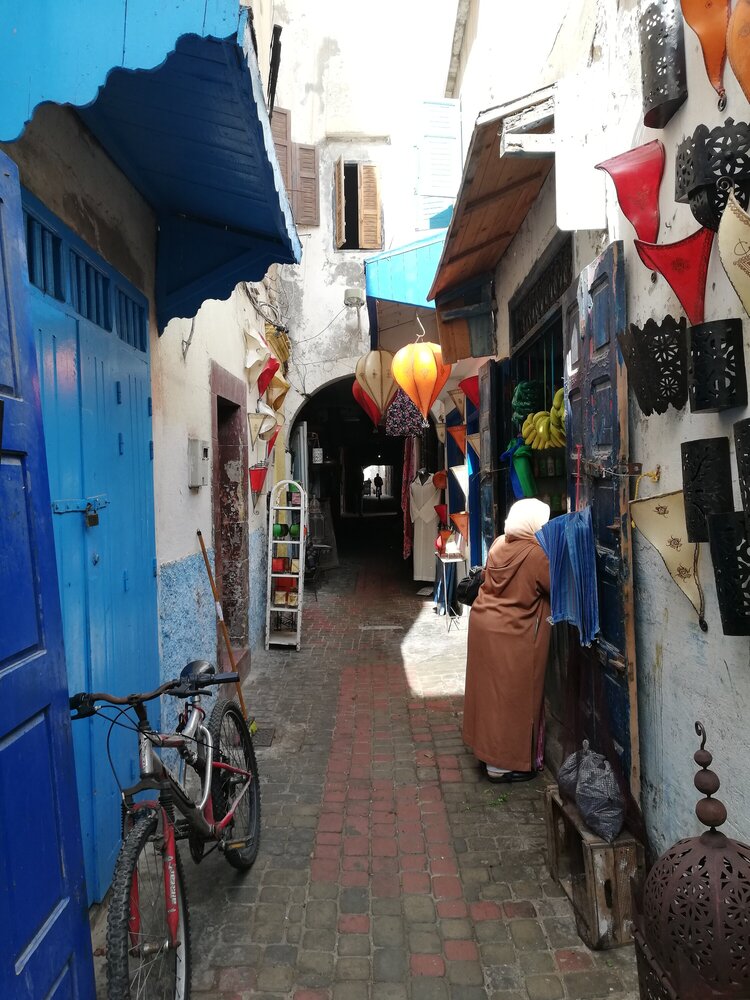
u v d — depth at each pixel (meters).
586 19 3.28
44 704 1.77
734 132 1.76
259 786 3.67
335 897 2.94
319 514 13.30
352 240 11.21
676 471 2.37
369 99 10.97
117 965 1.74
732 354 1.87
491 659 4.03
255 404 7.45
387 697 5.70
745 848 1.71
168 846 2.19
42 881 1.70
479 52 6.17
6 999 1.46
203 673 2.73
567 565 3.18
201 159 3.04
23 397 1.77
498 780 4.03
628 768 2.76
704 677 2.22
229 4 1.90
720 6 1.90
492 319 6.24
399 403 8.35
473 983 2.41
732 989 1.60
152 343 3.90
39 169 2.49
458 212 4.36
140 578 3.52
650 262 2.16
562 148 3.11
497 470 5.79
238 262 3.96
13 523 1.67
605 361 2.93
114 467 3.18
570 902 2.87
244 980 2.45
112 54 1.93
